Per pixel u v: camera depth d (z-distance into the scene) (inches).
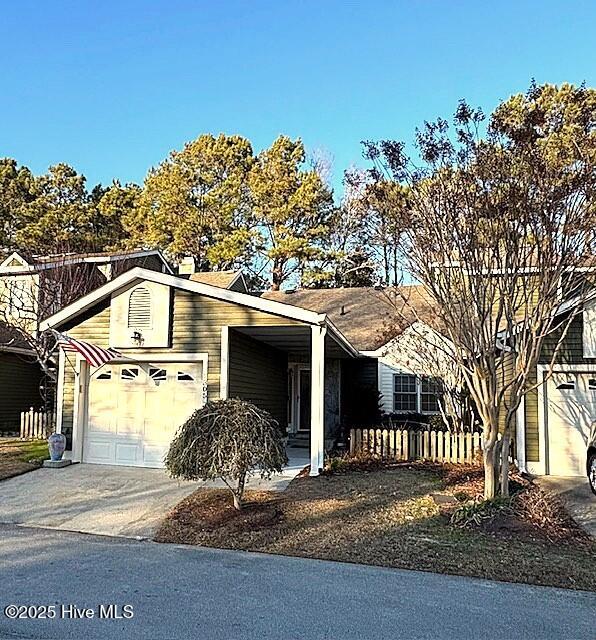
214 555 313.6
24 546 325.4
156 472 520.1
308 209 1336.1
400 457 565.3
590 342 523.8
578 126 367.2
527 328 380.8
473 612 231.1
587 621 223.5
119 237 1573.6
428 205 390.0
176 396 551.8
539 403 529.3
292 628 211.3
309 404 813.2
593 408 523.8
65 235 1427.2
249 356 610.2
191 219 1418.6
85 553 313.1
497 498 381.1
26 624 209.9
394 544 326.0
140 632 204.5
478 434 552.7
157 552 318.3
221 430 373.1
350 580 271.4
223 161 1471.5
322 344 518.6
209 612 225.5
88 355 521.7
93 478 494.9
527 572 284.5
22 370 876.6
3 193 1530.5
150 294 556.1
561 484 479.8
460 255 380.2
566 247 359.9
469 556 306.2
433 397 757.9
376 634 207.2
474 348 384.8
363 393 769.6
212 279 1015.6
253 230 1392.7
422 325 646.5
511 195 361.4
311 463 502.3
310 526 359.6
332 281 1298.0
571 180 353.1
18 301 864.9
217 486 460.4
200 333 547.2
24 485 473.1
